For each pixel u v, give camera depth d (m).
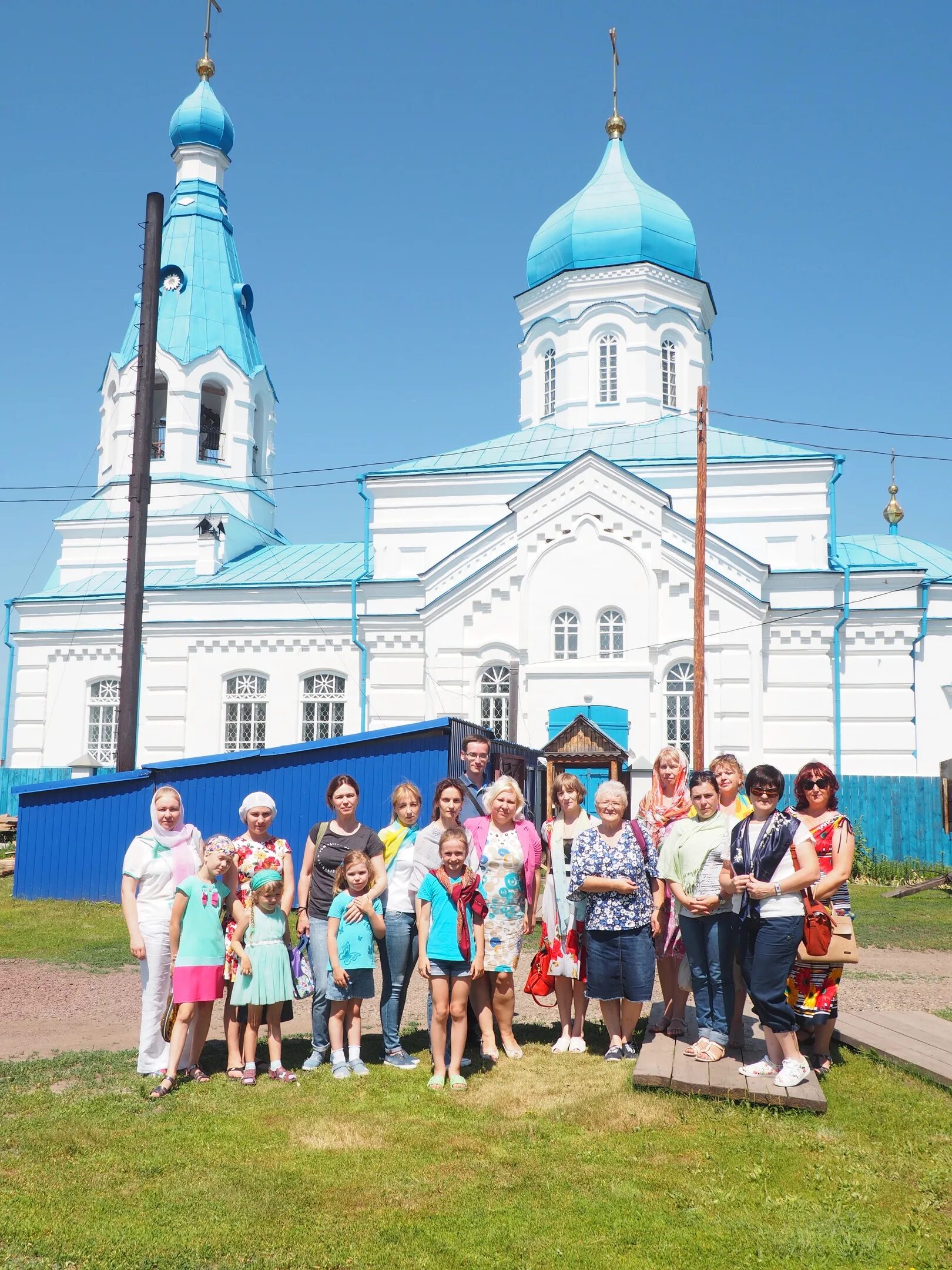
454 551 28.09
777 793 7.88
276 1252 5.36
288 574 32.34
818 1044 8.55
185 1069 8.33
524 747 21.28
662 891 9.09
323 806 17.59
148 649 31.86
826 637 26.11
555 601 26.66
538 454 30.77
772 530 28.12
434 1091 7.92
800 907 7.71
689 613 25.91
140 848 8.55
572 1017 9.22
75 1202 5.89
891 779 25.16
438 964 8.20
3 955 13.74
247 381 35.44
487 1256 5.34
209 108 36.53
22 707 33.25
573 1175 6.32
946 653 27.11
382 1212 5.82
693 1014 9.85
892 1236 5.56
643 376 32.31
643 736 25.75
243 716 31.08
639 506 26.28
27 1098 7.68
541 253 34.03
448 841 8.29
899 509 34.00
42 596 33.31
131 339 35.22
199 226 36.16
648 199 33.06
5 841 27.64
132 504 19.39
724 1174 6.33
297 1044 9.45
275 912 8.51
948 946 15.47
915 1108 7.51
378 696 28.44
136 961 13.41
